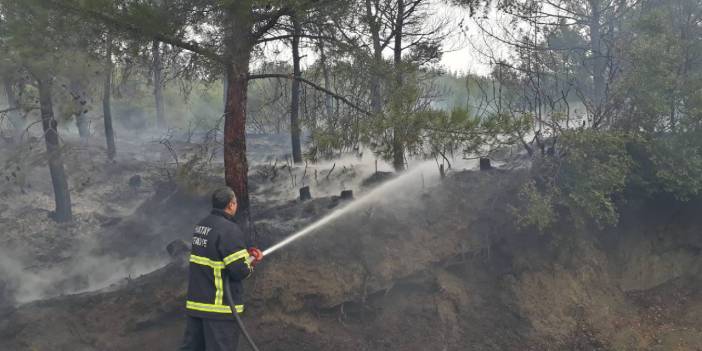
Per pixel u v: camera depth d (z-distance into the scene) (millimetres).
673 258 9070
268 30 8539
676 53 8961
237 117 8344
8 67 9531
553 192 8562
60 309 8312
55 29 7543
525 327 8406
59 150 11406
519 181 9383
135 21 7230
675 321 8375
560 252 9055
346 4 8562
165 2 7621
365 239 8781
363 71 9164
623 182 8344
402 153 8125
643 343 8102
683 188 8625
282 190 11516
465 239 9031
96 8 7078
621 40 10203
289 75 8703
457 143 7750
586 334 8336
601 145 8469
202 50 7887
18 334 7926
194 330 4730
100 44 7949
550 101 10047
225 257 4609
